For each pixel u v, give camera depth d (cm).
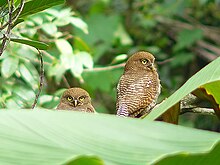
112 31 2062
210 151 356
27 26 1289
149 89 1148
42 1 702
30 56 1292
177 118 690
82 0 2186
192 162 369
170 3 2253
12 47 1248
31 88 1282
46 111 374
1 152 328
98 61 2053
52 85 1567
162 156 337
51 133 352
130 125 372
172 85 2114
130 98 1134
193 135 370
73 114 374
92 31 2031
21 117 360
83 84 1672
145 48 2138
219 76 468
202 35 2183
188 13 2330
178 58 2134
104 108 1867
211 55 2208
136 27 2280
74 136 353
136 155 338
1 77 1286
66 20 1339
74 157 324
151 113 495
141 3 2272
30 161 321
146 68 1185
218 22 2312
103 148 345
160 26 2322
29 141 340
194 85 478
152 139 359
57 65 1337
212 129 1858
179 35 2170
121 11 2261
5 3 743
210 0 2153
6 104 1225
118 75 1684
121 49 2059
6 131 346
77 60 1320
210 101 660
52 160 322
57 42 1327
